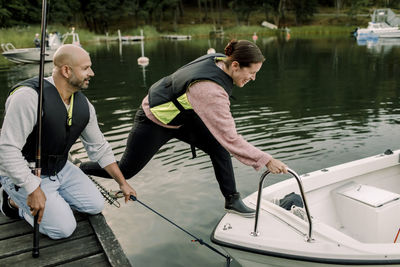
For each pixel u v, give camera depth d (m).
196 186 3.96
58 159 2.25
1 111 7.56
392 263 2.10
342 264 2.11
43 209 2.06
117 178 2.54
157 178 4.17
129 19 54.06
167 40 39.44
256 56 2.05
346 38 34.56
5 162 1.97
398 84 10.25
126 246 2.96
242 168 4.42
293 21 52.94
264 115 6.95
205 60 2.21
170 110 2.37
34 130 2.12
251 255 2.29
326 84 10.61
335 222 3.01
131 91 9.91
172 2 47.81
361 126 6.02
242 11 50.38
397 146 5.00
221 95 2.08
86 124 2.30
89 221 2.51
